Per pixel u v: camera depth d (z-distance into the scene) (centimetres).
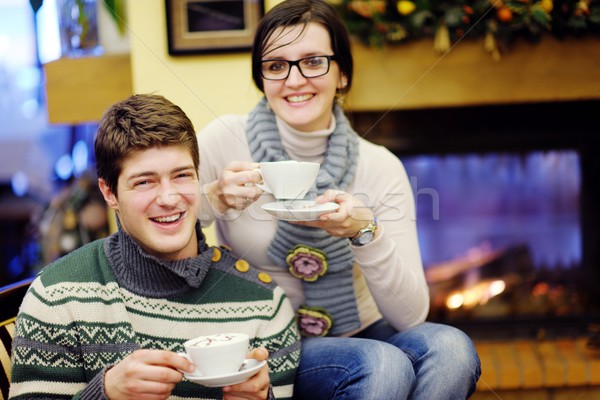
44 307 104
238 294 115
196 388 110
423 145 217
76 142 240
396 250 125
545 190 222
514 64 192
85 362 105
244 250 132
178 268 108
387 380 107
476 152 219
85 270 109
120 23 192
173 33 183
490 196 223
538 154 220
